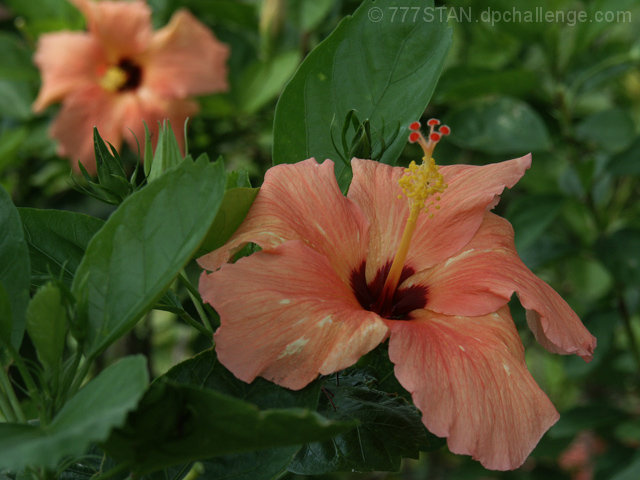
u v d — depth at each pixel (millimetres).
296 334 652
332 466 689
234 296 652
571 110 969
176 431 624
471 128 929
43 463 595
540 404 657
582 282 1221
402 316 696
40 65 960
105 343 646
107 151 708
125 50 964
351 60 728
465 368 654
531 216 922
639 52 927
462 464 1125
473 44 1094
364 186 712
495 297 678
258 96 1006
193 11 1077
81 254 708
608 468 1107
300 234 683
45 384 644
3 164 941
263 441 622
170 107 964
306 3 1010
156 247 647
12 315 660
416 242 708
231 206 676
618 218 1141
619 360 1218
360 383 697
